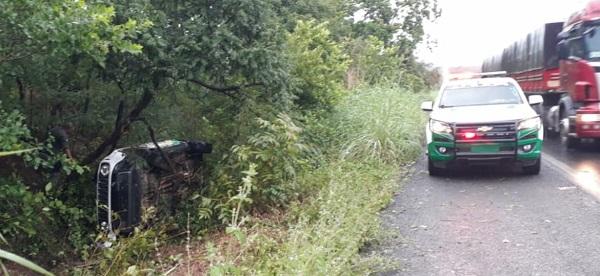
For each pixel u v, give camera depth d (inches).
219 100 369.1
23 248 275.9
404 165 458.6
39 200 260.8
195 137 370.6
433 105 459.8
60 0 227.0
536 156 397.7
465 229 284.5
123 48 246.4
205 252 247.6
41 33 224.5
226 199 297.9
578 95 511.8
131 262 256.4
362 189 326.3
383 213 319.6
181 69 300.7
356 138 445.1
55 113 314.3
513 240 263.4
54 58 246.1
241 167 313.7
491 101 446.0
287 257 204.4
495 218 302.0
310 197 308.8
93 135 346.3
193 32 300.0
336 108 487.8
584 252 243.0
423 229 286.8
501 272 223.5
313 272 193.2
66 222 298.2
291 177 320.8
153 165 313.0
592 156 508.1
